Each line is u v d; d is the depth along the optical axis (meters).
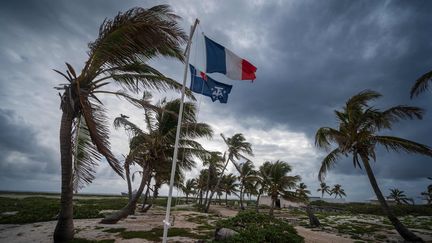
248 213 10.42
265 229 8.94
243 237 8.44
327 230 19.06
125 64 8.84
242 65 7.87
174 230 12.74
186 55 7.11
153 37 7.97
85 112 7.61
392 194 74.44
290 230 9.42
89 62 8.27
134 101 9.74
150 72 10.23
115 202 39.34
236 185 55.75
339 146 17.19
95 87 8.68
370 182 16.59
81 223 14.66
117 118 13.77
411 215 43.22
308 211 24.27
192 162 19.06
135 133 13.96
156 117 16.92
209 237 10.91
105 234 11.10
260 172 31.83
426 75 11.62
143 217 19.53
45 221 15.39
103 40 7.95
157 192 29.95
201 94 7.99
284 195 29.17
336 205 68.12
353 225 23.72
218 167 42.09
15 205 24.41
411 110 15.06
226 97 8.12
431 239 15.66
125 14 7.81
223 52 7.82
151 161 16.72
